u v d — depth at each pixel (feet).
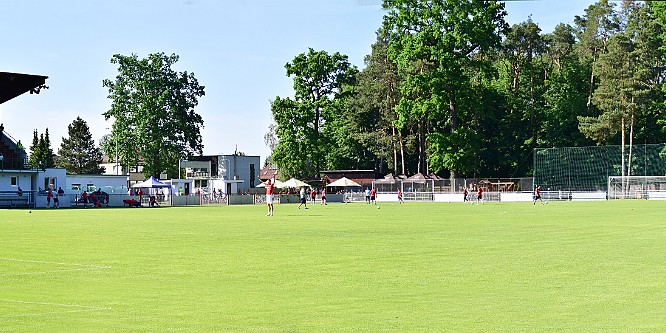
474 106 344.90
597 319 45.39
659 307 49.06
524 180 365.40
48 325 45.03
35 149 492.54
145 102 400.88
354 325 44.60
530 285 59.00
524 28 420.36
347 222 148.87
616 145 365.61
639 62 366.22
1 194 286.87
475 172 387.96
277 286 60.18
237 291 57.82
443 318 46.39
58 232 119.65
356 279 63.52
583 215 174.19
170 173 417.90
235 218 170.71
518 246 90.27
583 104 397.60
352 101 430.61
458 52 338.95
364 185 378.73
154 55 408.46
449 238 103.55
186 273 67.97
